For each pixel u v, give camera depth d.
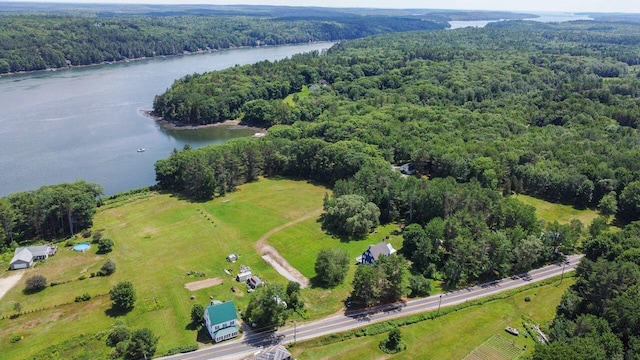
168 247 133.12
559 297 110.38
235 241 137.25
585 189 159.62
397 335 93.19
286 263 125.94
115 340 92.06
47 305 105.38
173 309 104.56
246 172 185.25
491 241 117.25
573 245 130.75
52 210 137.38
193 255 128.88
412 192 146.25
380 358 90.88
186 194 172.50
